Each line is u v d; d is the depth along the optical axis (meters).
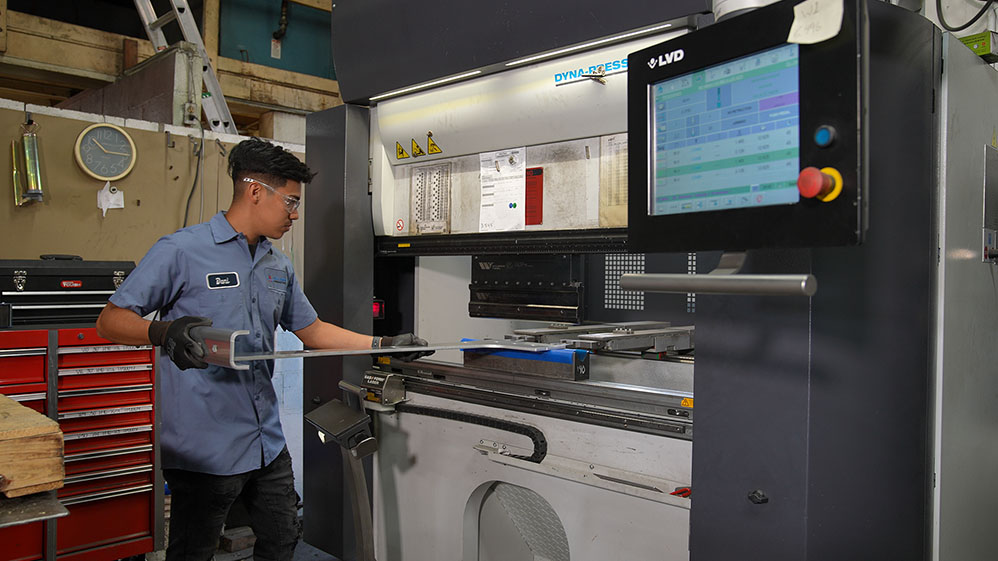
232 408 1.81
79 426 2.24
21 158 2.71
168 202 3.08
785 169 0.99
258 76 4.60
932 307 1.44
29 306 2.19
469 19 1.90
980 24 2.12
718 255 1.52
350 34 2.26
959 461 1.57
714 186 1.10
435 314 2.57
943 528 1.51
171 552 1.84
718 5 1.28
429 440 2.15
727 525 1.33
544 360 1.84
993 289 1.77
